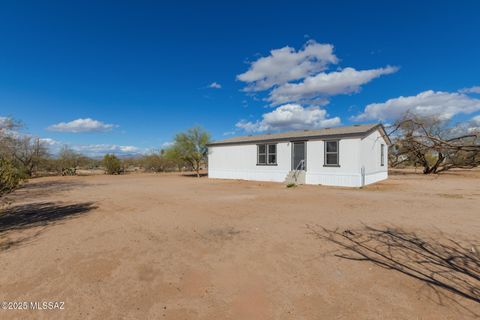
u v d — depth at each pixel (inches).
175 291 132.9
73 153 1225.4
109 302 122.9
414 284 136.1
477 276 144.0
